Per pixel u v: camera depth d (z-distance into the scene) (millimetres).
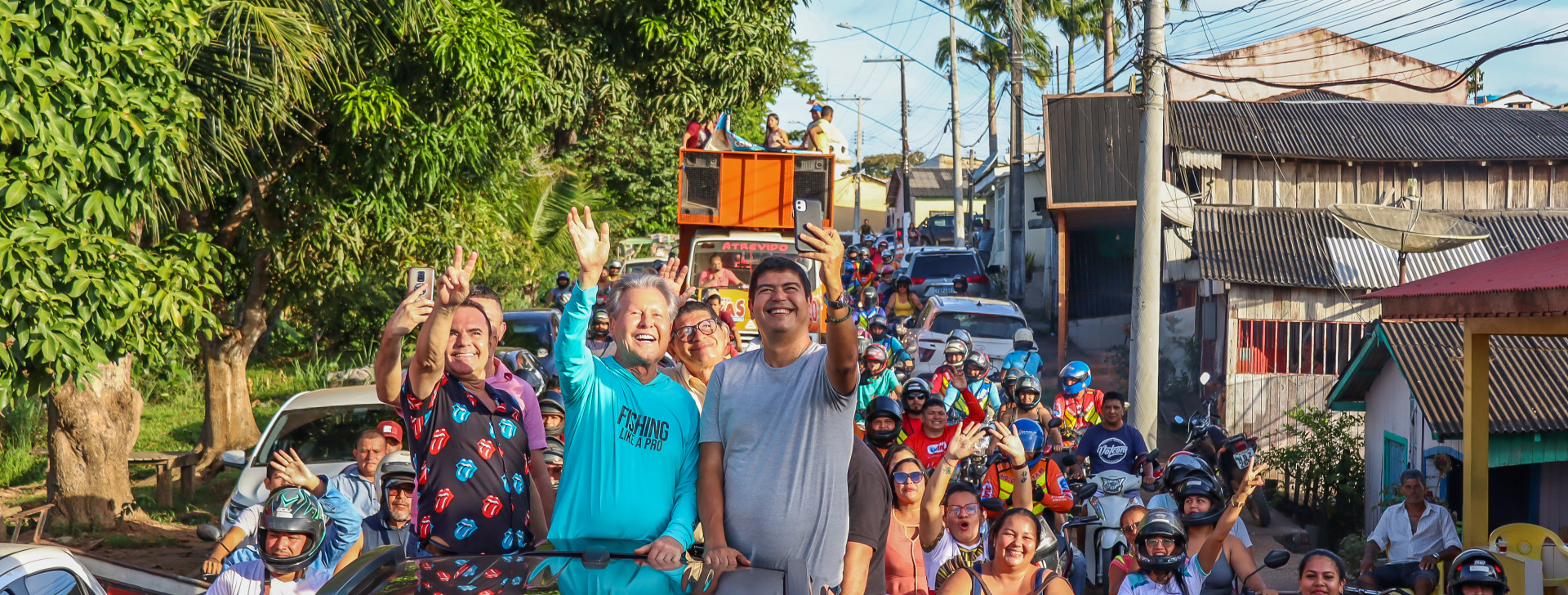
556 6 17000
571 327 3574
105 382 10312
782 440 3504
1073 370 10547
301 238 12078
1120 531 8258
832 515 3512
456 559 3270
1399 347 11383
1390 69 34188
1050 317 29406
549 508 4242
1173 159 23109
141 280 7145
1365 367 12844
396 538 5246
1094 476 8727
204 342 13641
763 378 3576
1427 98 34375
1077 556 7766
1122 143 23469
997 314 18719
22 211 6254
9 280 6055
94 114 6453
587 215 3678
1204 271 18172
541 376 9047
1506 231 21125
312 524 4184
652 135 30031
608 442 3580
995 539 5457
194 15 7590
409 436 3918
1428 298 8617
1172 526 5344
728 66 17719
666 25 17266
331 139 11266
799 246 3398
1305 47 34188
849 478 4004
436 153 11297
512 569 3182
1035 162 32562
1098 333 26219
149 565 9180
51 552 4418
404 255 12133
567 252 23625
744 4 17875
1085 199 23109
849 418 3533
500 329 4082
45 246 6191
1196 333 20469
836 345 3373
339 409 9305
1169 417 19141
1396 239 16953
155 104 6930
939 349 18141
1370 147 23031
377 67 11211
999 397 11484
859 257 24953
